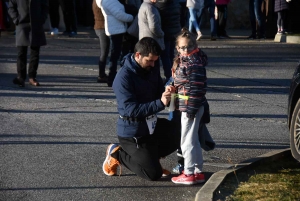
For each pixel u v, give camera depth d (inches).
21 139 439.8
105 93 609.3
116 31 611.5
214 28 1056.2
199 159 352.8
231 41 1051.3
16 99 573.9
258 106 563.2
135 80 349.4
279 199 316.8
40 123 486.0
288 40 1046.4
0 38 1048.2
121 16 606.9
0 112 520.7
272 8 1114.7
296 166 379.6
